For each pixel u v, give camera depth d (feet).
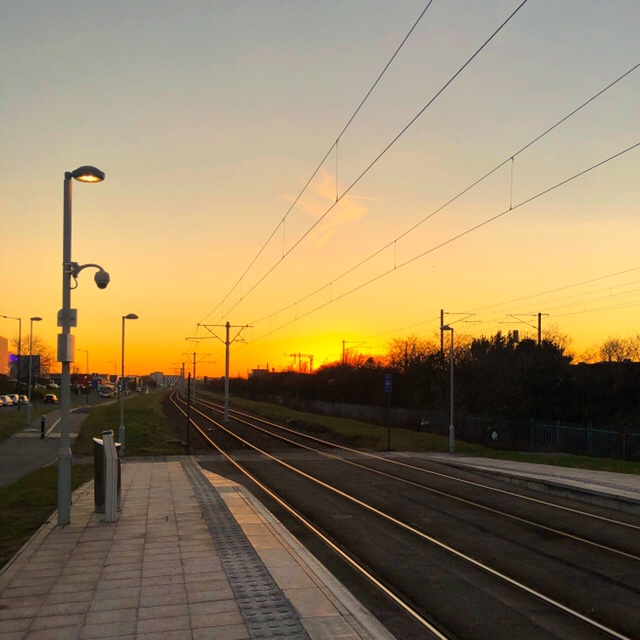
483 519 47.70
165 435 132.36
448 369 158.81
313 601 25.09
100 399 320.29
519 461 91.30
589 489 58.03
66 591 26.45
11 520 43.57
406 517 48.29
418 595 28.37
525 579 31.04
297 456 99.19
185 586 27.07
